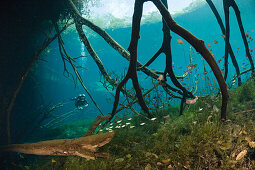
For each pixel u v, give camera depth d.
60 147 1.29
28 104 10.88
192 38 2.38
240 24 5.10
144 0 2.76
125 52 5.10
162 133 3.24
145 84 30.27
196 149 2.50
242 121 3.08
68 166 2.94
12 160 3.41
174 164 2.36
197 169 2.15
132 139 3.44
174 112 5.13
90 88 31.16
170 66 4.38
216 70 2.41
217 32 44.78
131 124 4.38
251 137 2.50
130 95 4.78
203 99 4.35
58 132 7.27
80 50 38.03
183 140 2.77
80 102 8.32
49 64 21.22
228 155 2.31
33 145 1.36
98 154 1.26
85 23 5.23
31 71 9.69
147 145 3.05
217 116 3.33
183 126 3.41
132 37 3.05
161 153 2.71
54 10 5.63
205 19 35.56
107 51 47.66
